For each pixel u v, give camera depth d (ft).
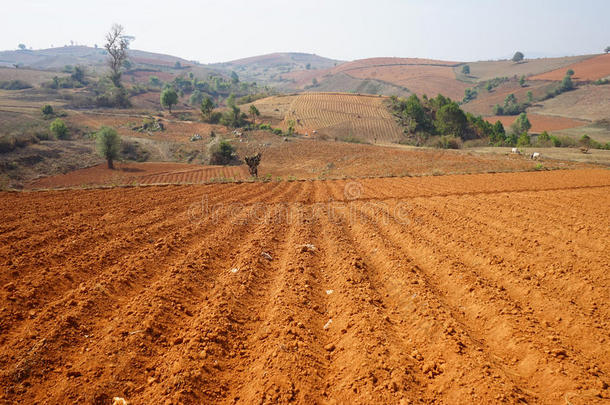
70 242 30.60
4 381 14.78
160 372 16.24
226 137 239.09
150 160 189.98
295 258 30.50
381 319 20.39
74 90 409.28
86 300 21.11
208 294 24.09
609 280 24.86
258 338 19.33
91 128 241.76
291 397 14.80
